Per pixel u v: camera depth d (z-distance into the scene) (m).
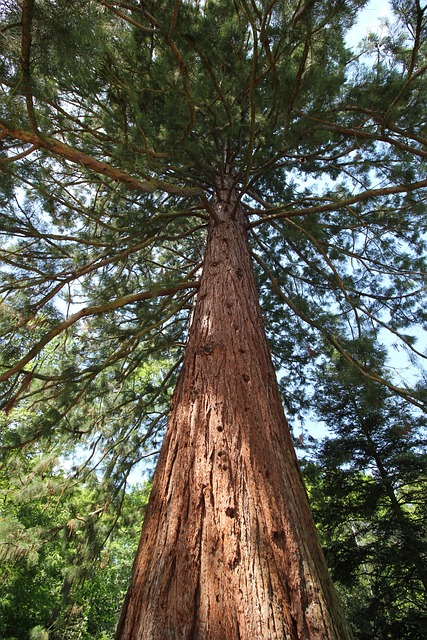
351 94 3.91
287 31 3.24
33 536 5.04
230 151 5.60
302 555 1.76
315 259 6.13
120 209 5.65
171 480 2.11
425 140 3.78
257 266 7.16
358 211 5.27
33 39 2.14
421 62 4.13
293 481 2.21
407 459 8.05
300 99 3.79
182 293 5.92
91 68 2.62
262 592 1.53
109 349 5.58
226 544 1.71
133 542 16.25
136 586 1.71
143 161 3.67
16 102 2.52
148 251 6.14
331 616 1.58
